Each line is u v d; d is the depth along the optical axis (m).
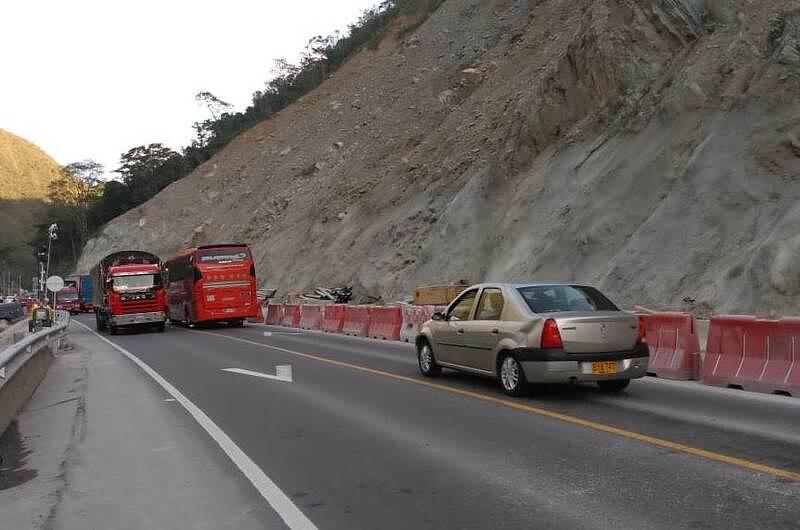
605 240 23.12
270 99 92.38
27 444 8.04
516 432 7.70
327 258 40.09
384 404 9.67
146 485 6.20
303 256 43.59
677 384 10.73
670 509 5.08
